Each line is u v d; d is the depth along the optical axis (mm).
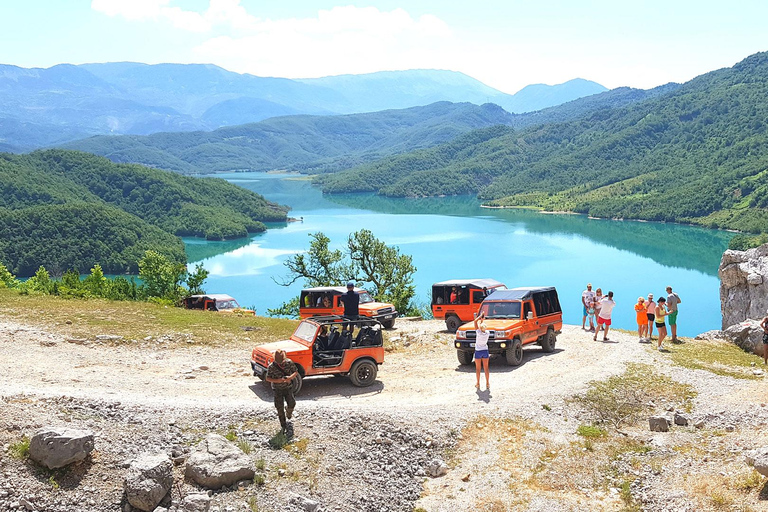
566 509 12977
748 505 12453
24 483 11203
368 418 15664
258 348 18750
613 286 141875
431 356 24719
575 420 16969
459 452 15078
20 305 28484
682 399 18969
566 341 27297
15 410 13148
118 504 11383
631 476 14500
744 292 35562
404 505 13102
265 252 191375
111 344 22688
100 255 169750
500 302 24047
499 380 20531
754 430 16266
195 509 11328
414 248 190875
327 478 13242
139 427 13680
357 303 24500
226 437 13969
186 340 24203
